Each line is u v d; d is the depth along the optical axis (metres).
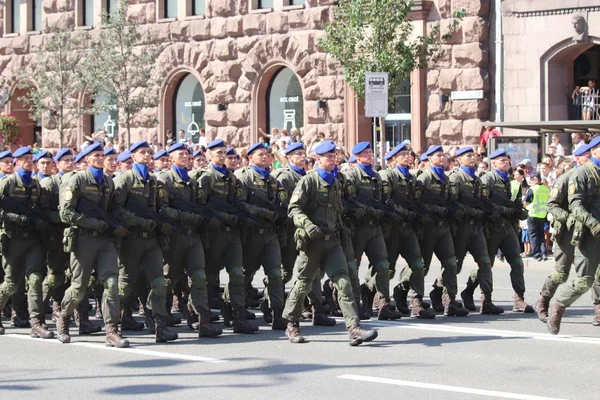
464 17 37.41
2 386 13.40
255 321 19.44
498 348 15.57
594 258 15.74
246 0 42.94
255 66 42.72
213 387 13.07
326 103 40.69
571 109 36.44
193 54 44.50
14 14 51.19
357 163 18.84
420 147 38.69
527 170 30.94
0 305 17.89
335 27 35.03
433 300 20.22
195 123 45.31
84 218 16.09
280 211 18.28
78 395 12.77
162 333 16.80
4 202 17.56
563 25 35.59
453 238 19.73
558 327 16.36
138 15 45.97
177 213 17.09
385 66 34.03
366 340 15.85
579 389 12.64
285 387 12.98
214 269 18.17
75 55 44.69
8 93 50.88
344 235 16.34
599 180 15.88
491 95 37.50
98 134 35.94
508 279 25.62
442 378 13.36
